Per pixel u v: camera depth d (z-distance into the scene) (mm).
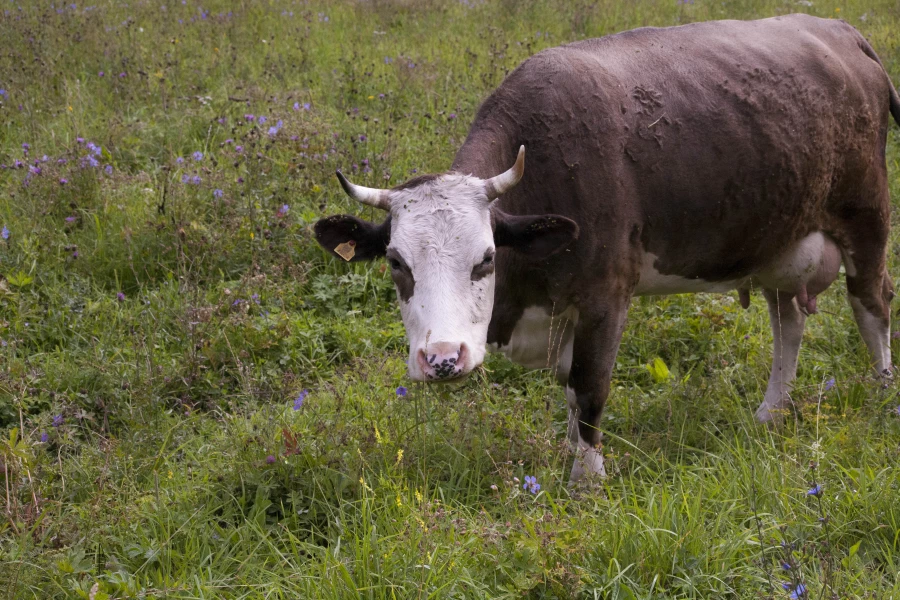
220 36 13016
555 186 5297
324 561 4391
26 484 4879
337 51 12789
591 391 5578
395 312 7445
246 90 10742
